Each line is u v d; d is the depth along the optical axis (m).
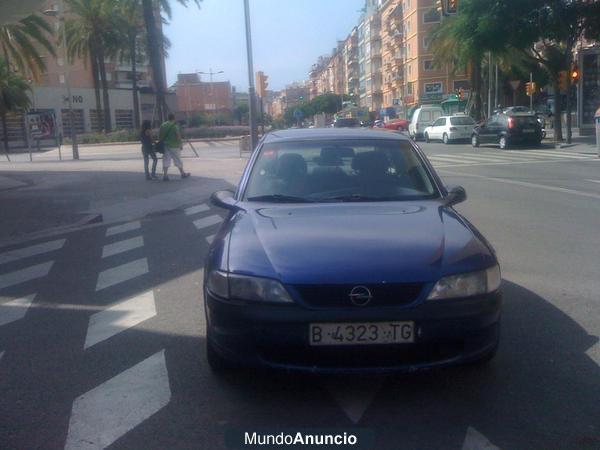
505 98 72.38
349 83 128.88
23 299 7.83
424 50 74.62
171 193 17.48
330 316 4.34
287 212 5.51
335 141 6.62
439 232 4.95
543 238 10.27
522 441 4.09
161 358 5.66
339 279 4.36
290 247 4.70
